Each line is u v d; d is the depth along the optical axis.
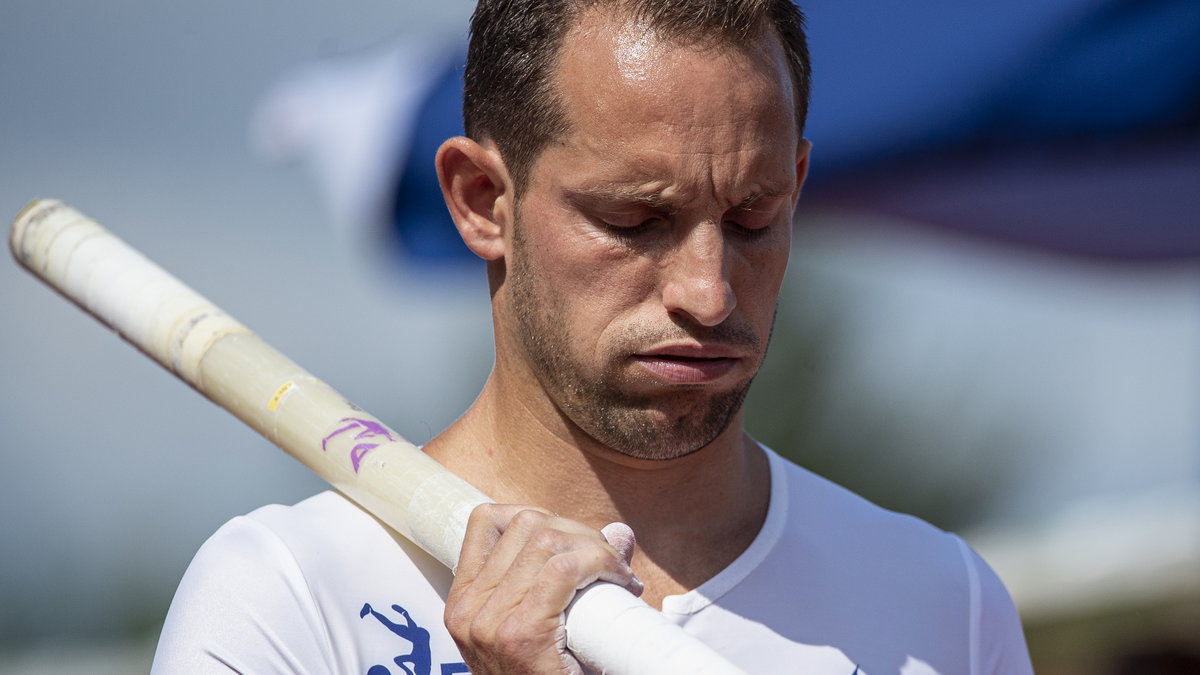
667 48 5.37
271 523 5.84
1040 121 9.77
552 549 4.95
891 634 6.19
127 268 6.78
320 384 6.31
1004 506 19.88
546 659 4.84
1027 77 9.73
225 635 5.45
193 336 6.54
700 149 5.33
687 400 5.62
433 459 6.03
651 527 6.10
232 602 5.53
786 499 6.46
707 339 5.47
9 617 20.36
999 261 12.49
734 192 5.39
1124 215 11.89
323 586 5.66
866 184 10.57
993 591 6.63
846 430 19.86
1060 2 9.69
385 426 6.10
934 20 10.21
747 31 5.45
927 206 11.65
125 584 20.75
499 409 6.22
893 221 11.65
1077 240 12.21
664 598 5.99
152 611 20.72
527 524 5.08
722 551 6.18
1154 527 19.30
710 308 5.31
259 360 6.38
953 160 10.12
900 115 10.20
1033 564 18.64
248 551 5.69
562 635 4.86
